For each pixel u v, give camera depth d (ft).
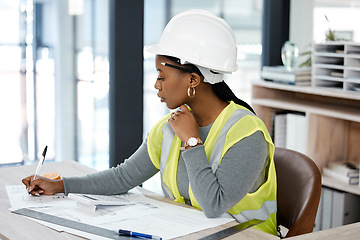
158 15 12.64
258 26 13.88
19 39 11.21
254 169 6.27
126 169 7.13
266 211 6.63
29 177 6.82
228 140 6.41
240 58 13.78
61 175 7.58
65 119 11.91
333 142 12.16
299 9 13.93
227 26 6.62
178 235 5.38
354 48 11.19
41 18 11.38
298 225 6.70
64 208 6.16
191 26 6.46
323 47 11.82
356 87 11.28
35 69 11.46
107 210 6.11
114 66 11.40
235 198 6.14
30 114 11.57
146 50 6.69
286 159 7.23
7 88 11.26
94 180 6.97
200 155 6.29
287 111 13.10
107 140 12.37
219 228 5.64
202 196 6.08
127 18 11.34
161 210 6.20
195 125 6.48
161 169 7.03
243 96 13.96
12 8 11.06
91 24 11.76
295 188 6.96
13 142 11.50
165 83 6.54
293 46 12.57
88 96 12.02
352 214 11.75
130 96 11.65
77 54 11.78
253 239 5.33
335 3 13.38
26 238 5.28
